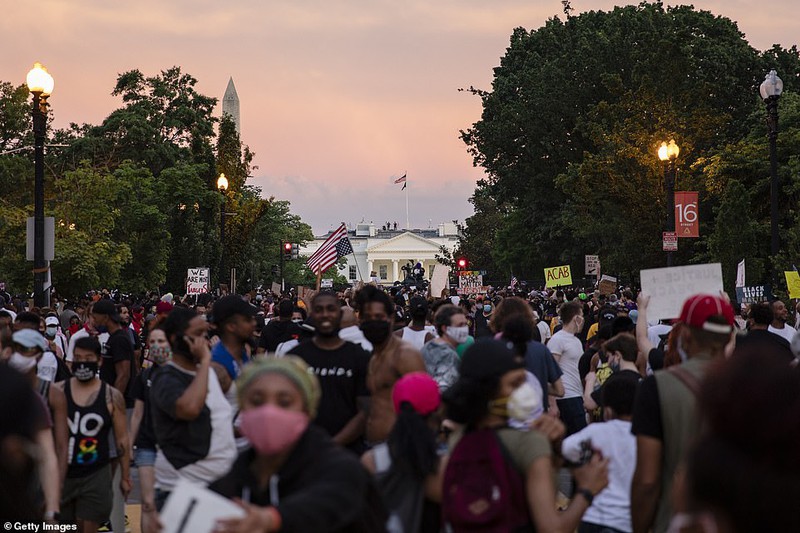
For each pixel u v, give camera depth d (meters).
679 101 45.69
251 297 38.16
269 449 3.70
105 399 8.17
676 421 4.98
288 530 3.48
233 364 7.81
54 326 15.15
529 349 9.88
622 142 44.75
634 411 5.17
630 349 9.76
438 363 9.12
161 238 52.12
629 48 55.75
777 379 2.15
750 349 2.26
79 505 8.15
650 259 47.06
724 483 2.12
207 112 77.94
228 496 3.86
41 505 5.72
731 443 2.15
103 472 8.18
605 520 6.22
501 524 4.60
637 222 45.00
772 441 2.10
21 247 40.44
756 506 2.09
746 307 16.53
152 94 75.62
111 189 44.88
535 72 59.69
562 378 11.87
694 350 5.23
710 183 42.41
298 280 114.88
